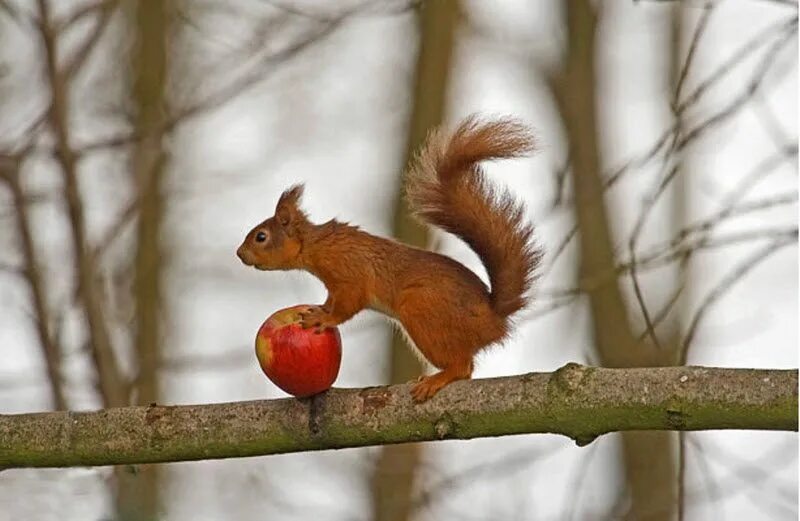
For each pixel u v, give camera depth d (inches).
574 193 592.7
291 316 275.7
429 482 566.6
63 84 427.5
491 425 261.1
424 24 614.2
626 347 550.9
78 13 431.2
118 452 276.8
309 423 270.5
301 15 480.7
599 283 403.2
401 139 641.6
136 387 485.4
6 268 452.1
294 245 323.3
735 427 246.8
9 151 444.1
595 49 621.0
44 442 278.7
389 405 268.4
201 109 456.8
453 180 310.8
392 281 310.5
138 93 586.9
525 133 306.2
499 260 305.7
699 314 356.5
